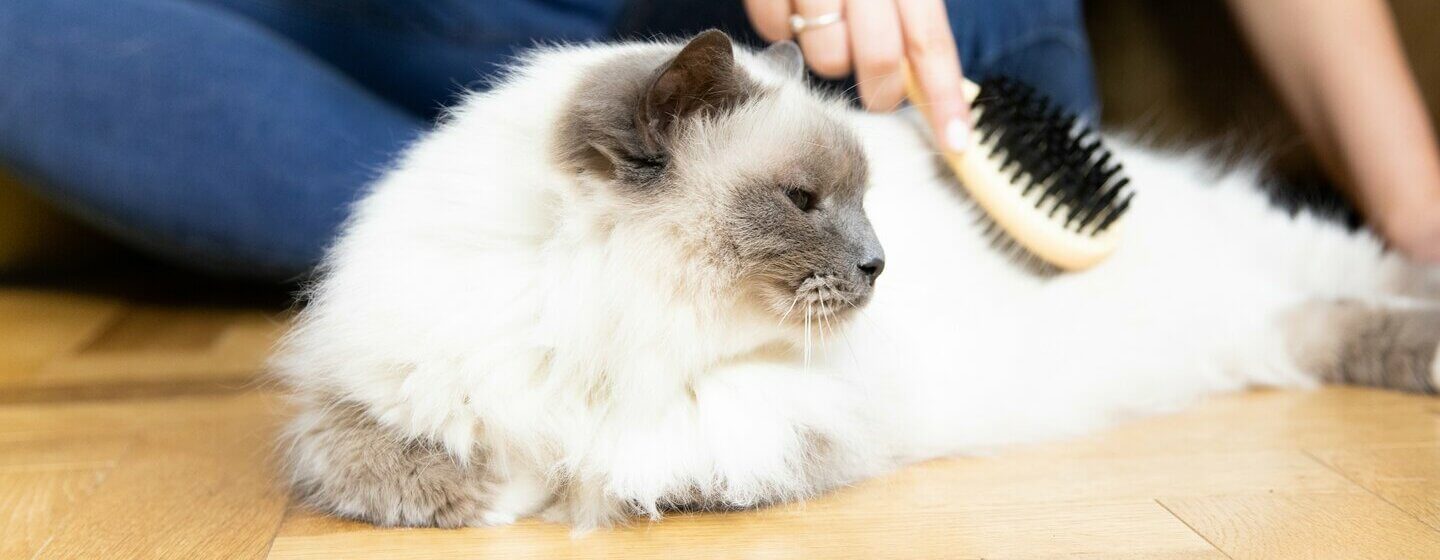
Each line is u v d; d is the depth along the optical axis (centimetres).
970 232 76
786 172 64
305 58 101
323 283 68
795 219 63
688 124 63
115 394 86
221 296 123
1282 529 62
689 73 62
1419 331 83
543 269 62
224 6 104
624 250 61
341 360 64
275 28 104
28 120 96
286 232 98
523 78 67
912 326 70
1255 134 112
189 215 98
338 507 64
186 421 79
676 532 63
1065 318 77
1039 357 75
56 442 76
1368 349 84
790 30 77
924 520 63
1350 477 68
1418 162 95
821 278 63
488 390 62
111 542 62
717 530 63
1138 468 70
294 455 67
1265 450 72
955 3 87
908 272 71
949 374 71
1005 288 76
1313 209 104
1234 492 66
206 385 88
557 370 62
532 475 64
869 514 64
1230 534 61
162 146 96
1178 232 84
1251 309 85
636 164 62
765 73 69
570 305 62
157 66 96
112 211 99
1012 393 73
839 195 65
